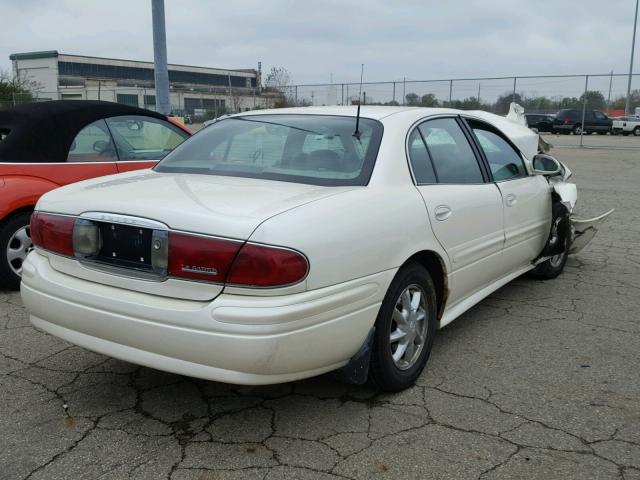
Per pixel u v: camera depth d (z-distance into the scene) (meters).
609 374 3.76
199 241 2.66
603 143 28.52
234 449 2.90
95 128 5.64
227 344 2.59
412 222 3.32
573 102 34.09
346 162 3.40
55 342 4.18
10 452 2.86
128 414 3.22
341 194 3.04
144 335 2.76
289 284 2.62
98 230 2.97
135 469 2.74
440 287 3.77
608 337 4.37
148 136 6.13
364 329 3.03
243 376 2.65
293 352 2.68
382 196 3.22
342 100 27.23
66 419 3.17
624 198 11.16
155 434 3.03
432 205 3.52
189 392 3.47
